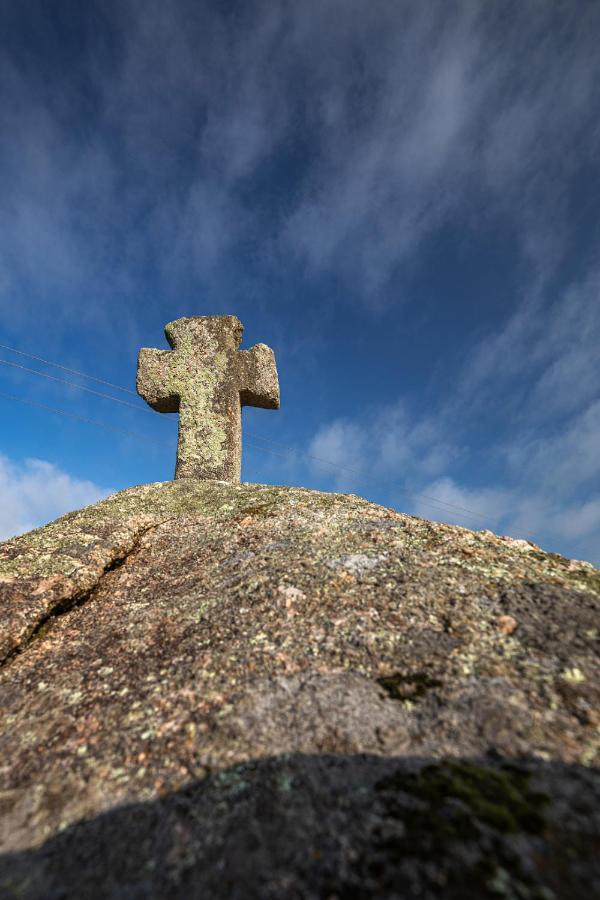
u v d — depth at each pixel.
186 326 2.53
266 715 0.72
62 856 0.54
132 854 0.53
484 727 0.64
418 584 1.05
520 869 0.44
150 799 0.61
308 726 0.69
